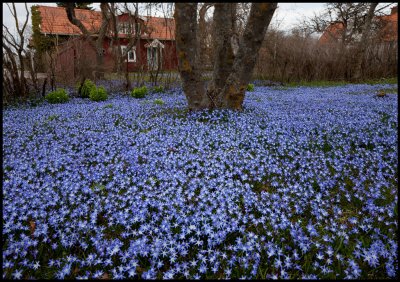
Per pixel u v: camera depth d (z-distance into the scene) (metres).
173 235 3.11
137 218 3.19
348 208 3.62
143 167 4.57
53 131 6.89
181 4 6.23
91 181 4.27
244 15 15.37
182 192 3.94
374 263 2.52
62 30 24.48
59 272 2.52
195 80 7.43
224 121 7.13
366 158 4.81
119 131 6.56
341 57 20.27
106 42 25.70
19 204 3.55
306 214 3.50
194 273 2.61
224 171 4.53
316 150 5.34
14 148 5.58
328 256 2.77
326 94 13.01
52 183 4.00
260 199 3.73
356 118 7.23
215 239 2.89
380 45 20.69
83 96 12.53
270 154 5.20
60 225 3.23
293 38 21.11
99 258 2.69
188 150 5.33
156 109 8.98
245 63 7.10
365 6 23.48
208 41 17.31
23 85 11.84
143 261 2.78
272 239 2.87
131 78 17.89
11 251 2.66
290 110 8.56
